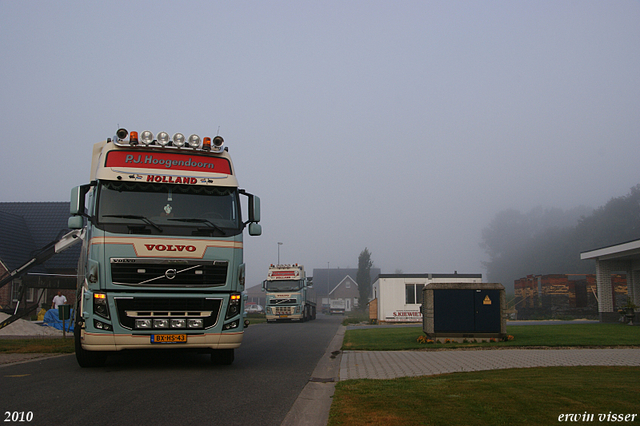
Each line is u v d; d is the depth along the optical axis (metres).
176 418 5.38
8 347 12.73
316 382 8.11
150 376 8.18
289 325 29.14
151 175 9.01
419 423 4.98
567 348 12.75
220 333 8.62
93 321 8.20
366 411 5.54
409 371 9.08
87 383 7.42
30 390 6.83
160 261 8.48
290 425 5.29
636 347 12.77
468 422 4.98
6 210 39.22
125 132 9.17
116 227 8.45
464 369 9.14
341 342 16.30
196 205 9.04
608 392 6.37
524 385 6.95
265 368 9.52
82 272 9.55
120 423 5.13
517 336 15.33
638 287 24.89
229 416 5.56
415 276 31.56
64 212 38.81
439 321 14.69
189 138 9.40
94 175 10.23
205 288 8.64
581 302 35.50
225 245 8.88
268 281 34.69
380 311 31.50
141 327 8.30
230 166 9.56
